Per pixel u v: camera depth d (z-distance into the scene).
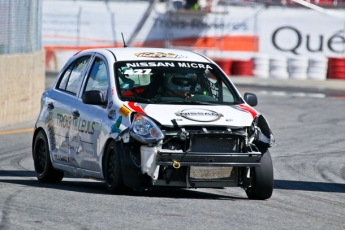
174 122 26.58
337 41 120.81
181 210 24.81
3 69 54.31
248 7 122.06
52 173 32.34
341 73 113.81
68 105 31.06
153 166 26.20
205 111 27.72
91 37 119.19
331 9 123.00
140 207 25.00
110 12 119.44
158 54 31.23
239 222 23.30
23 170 36.62
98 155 28.28
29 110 58.78
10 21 55.69
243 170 27.52
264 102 79.19
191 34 122.19
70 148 30.48
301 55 121.38
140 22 120.44
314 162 42.84
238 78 111.31
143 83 29.06
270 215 24.98
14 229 21.09
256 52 122.31
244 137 27.12
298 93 91.62
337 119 66.88
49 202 25.59
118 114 27.55
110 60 30.14
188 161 26.38
